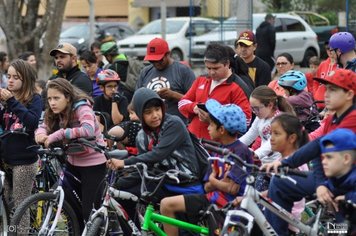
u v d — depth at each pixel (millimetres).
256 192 7992
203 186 9109
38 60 24297
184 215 8766
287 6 34406
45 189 10492
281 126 8625
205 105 9141
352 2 22469
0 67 16375
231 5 26406
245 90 11219
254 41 13930
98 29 39281
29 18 24406
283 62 14914
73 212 10133
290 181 8172
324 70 13406
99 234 8922
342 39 12125
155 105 8969
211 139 10008
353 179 7500
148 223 8602
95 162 10070
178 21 35375
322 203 8047
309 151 8000
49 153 9805
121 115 12680
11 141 10719
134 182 9086
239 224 7777
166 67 12062
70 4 53469
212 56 11047
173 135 8953
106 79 12789
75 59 12617
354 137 7473
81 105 10047
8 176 11070
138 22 48250
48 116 10234
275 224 8352
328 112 9125
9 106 10555
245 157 8672
